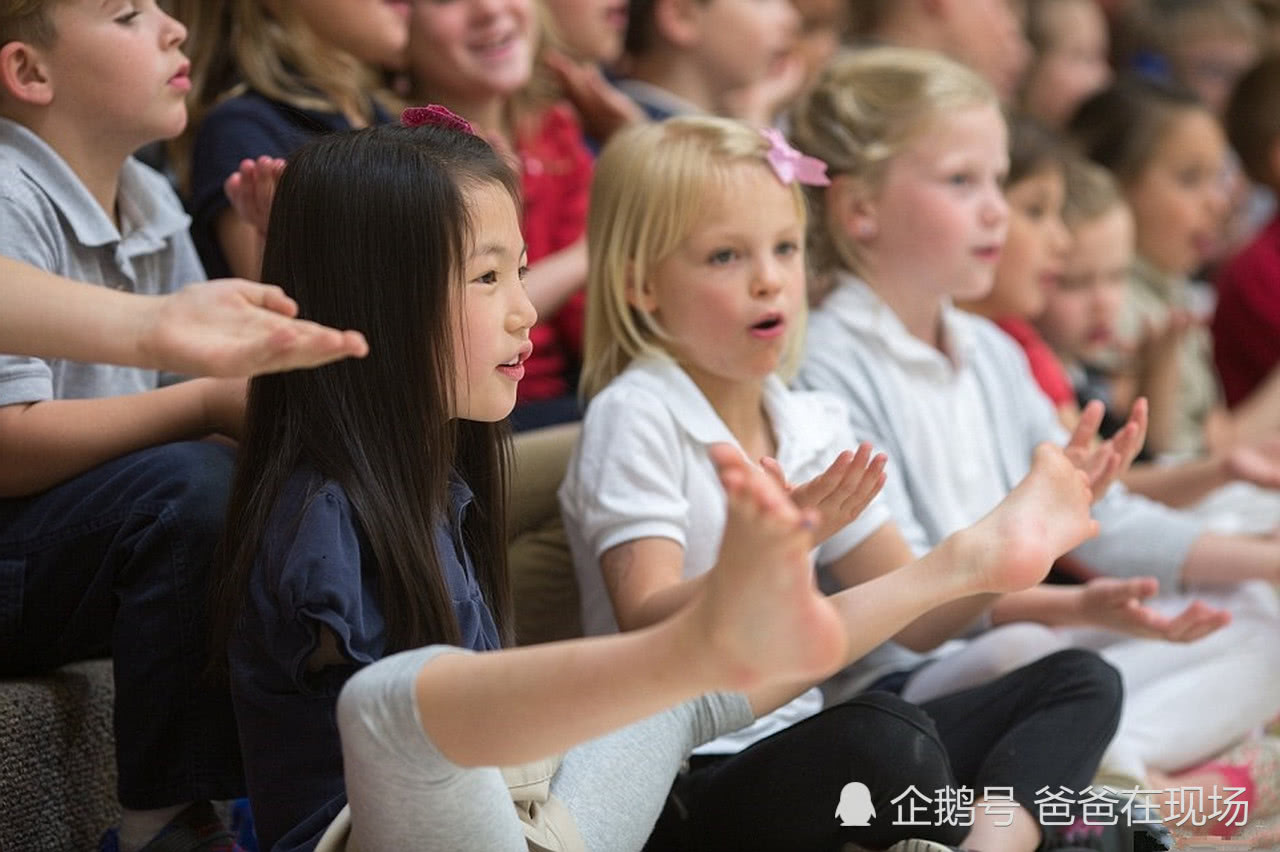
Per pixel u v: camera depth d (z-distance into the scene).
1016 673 4.65
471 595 3.81
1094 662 4.58
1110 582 5.09
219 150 5.32
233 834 4.29
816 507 3.95
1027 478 3.87
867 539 4.93
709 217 4.66
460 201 3.71
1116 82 8.92
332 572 3.46
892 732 4.08
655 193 4.70
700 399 4.70
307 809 3.55
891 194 5.56
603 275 4.86
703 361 4.73
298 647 3.46
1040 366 6.91
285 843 3.51
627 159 4.80
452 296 3.70
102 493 4.06
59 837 4.24
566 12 7.52
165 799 3.96
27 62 4.32
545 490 5.08
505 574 4.07
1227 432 8.29
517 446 5.05
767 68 7.59
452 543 3.82
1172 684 5.65
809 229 5.63
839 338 5.52
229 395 4.21
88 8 4.30
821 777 4.11
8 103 4.38
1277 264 8.98
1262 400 8.41
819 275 5.66
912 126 5.53
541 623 5.07
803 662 2.82
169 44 4.47
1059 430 6.09
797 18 8.28
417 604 3.59
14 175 4.27
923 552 5.30
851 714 4.12
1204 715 5.61
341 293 3.68
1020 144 6.88
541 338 6.37
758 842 4.21
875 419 5.41
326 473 3.63
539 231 6.56
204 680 3.92
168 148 5.80
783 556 2.74
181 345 3.18
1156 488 6.48
